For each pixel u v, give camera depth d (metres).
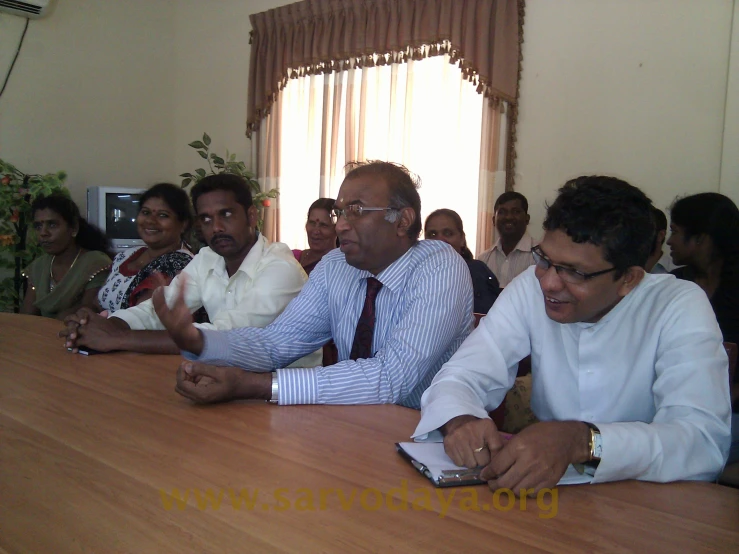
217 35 5.27
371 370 1.27
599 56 3.36
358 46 4.22
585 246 0.95
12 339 1.85
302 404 1.22
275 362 1.50
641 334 1.12
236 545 0.64
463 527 0.70
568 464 0.82
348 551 0.63
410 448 0.94
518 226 3.51
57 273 3.14
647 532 0.70
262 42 4.79
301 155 4.67
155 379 1.38
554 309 1.04
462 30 3.77
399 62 4.06
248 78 4.94
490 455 0.86
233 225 1.93
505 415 1.54
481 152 3.76
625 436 0.86
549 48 3.53
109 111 5.07
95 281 3.04
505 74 3.63
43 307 3.08
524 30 3.61
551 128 3.54
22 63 4.49
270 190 4.66
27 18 4.49
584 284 0.98
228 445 0.95
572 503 0.79
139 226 2.62
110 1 5.01
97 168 5.02
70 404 1.16
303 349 1.56
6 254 4.15
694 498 0.81
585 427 0.87
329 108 4.45
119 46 5.11
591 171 3.41
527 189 3.65
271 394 1.21
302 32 4.56
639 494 0.82
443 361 1.49
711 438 0.93
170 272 2.29
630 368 1.13
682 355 1.03
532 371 1.28
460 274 1.44
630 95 3.26
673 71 3.12
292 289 1.90
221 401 1.20
